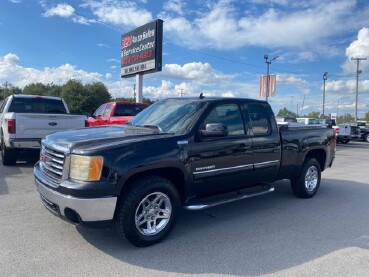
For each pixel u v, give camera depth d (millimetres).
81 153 4012
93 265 3793
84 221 3951
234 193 5652
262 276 3666
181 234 4809
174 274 3656
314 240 4695
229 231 4973
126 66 21641
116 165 4035
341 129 25906
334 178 9578
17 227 4805
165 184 4422
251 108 5762
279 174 6242
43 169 4711
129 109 12758
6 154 9359
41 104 10688
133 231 4160
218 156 5043
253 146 5586
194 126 4852
